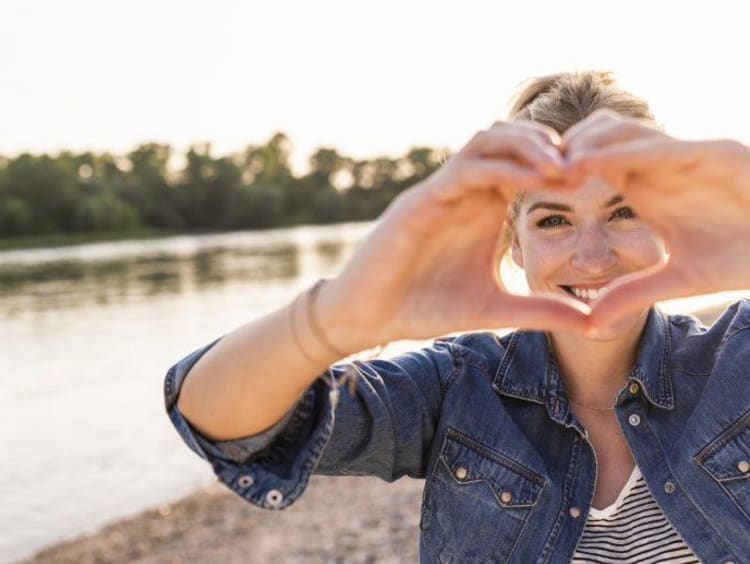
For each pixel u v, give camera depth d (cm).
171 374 134
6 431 1517
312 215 11538
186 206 10512
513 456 163
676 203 107
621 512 160
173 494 1051
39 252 8150
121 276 5025
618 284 109
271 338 123
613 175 103
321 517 833
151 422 1506
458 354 172
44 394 1853
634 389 163
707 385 163
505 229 178
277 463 136
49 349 2520
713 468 158
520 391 168
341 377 150
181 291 3981
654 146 101
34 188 9294
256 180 11831
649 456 159
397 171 11975
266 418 130
